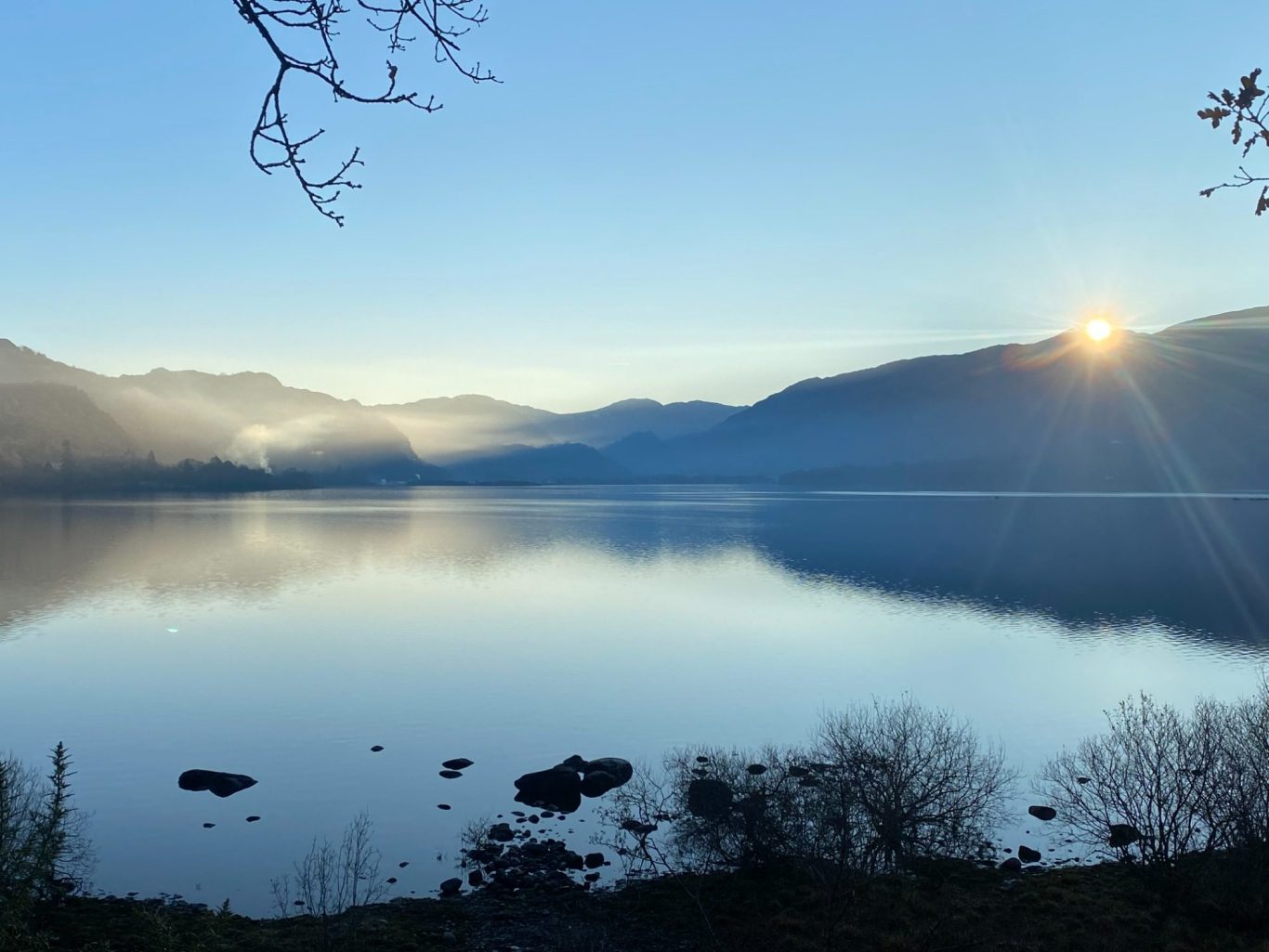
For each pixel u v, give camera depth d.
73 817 34.97
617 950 23.75
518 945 24.08
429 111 7.93
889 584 120.56
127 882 29.33
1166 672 66.38
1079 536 188.38
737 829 28.36
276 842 33.25
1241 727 31.56
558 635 83.06
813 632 84.56
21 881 19.53
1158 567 137.62
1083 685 62.34
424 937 24.48
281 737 49.31
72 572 128.88
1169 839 28.61
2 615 93.69
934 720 50.78
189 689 61.12
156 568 133.88
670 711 55.09
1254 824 25.42
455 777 41.62
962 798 30.61
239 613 95.81
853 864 26.59
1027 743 46.69
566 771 39.28
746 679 64.31
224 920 23.91
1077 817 33.47
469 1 7.79
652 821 34.19
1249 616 93.19
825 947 22.61
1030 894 26.27
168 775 42.19
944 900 25.59
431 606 101.75
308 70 7.60
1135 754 30.89
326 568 137.00
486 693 59.94
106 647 76.69
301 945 23.55
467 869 30.39
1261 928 23.39
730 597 108.56
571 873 29.78
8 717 53.94
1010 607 99.69
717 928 24.69
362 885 29.12
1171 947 22.23
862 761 29.34
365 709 55.81
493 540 189.88
